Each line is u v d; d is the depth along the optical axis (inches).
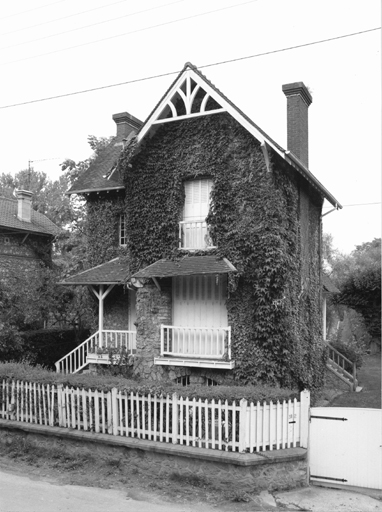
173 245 589.6
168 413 357.1
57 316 928.9
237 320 546.3
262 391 354.0
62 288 905.5
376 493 328.2
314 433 345.4
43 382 408.2
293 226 591.5
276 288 533.6
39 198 1972.2
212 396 346.0
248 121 535.5
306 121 708.7
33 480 349.1
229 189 564.1
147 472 350.0
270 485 327.0
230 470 326.3
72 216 966.4
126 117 848.3
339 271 1493.6
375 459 331.3
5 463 384.5
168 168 601.6
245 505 308.5
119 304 700.0
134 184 619.8
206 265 546.6
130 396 371.6
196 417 350.9
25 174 2255.2
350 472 335.3
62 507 303.6
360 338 1206.3
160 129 609.0
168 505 307.9
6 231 985.5
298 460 337.1
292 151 672.4
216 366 538.9
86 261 838.5
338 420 339.9
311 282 679.1
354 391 711.7
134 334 653.9
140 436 366.3
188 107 569.9
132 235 617.0
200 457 332.5
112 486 338.0
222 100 547.8
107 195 738.2
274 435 341.4
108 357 629.0
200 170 580.4
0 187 2123.5
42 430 392.8
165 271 553.9
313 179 611.5
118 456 364.5
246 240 545.6
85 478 351.9
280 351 534.9
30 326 904.9
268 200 541.0
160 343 586.2
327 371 749.3
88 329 914.7
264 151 534.3
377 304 1170.0
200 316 591.2
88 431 382.6
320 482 340.5
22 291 874.1
